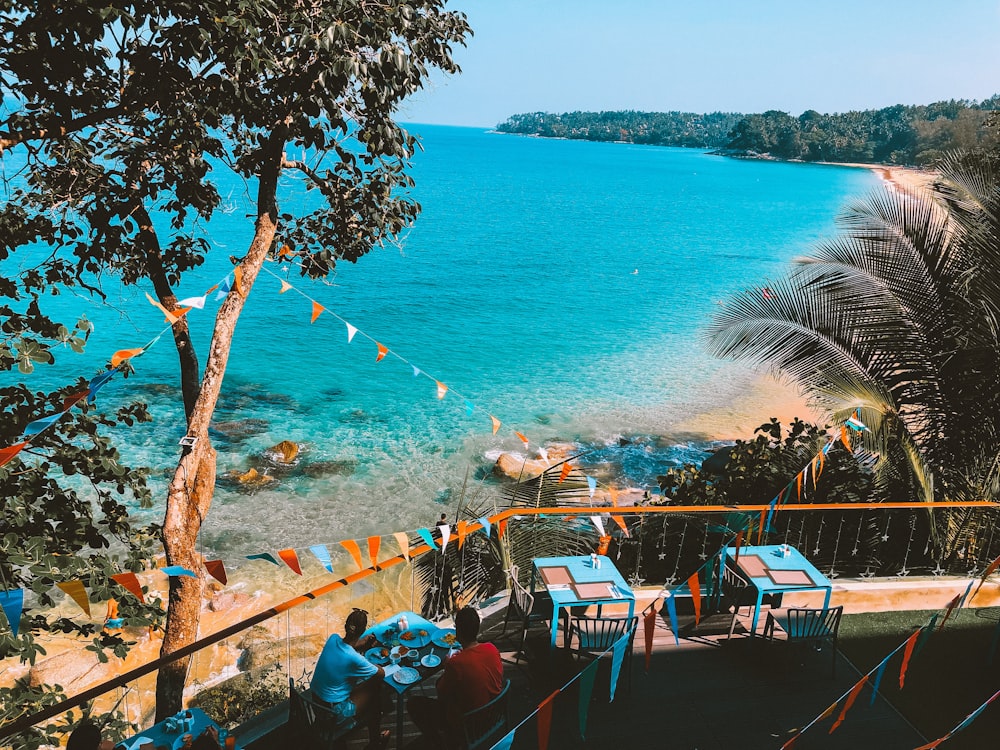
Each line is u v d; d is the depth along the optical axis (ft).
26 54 23.97
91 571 23.95
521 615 23.67
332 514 60.18
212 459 29.07
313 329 120.37
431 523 59.31
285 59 27.14
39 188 28.91
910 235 35.09
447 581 28.68
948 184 36.55
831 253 36.78
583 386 95.66
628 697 21.57
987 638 25.50
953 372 33.32
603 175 593.83
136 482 28.63
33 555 21.45
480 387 93.86
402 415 82.38
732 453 37.81
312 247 36.86
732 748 19.77
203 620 45.37
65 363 96.02
